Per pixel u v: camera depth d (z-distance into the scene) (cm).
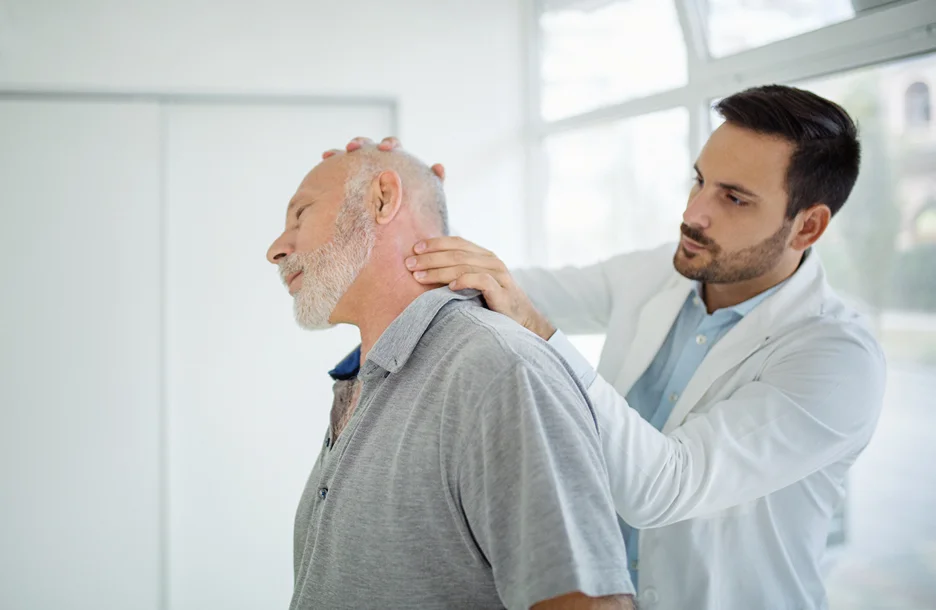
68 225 273
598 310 162
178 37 276
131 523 277
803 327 123
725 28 215
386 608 87
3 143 269
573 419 83
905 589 166
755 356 125
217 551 285
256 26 282
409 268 103
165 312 280
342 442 96
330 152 114
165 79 275
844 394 115
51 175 272
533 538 73
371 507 89
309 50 287
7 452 270
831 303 127
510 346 85
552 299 166
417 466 86
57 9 268
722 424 115
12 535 270
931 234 158
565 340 112
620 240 272
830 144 114
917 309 163
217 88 279
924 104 158
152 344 278
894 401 168
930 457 160
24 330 271
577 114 284
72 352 274
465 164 305
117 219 276
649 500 111
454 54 302
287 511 290
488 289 103
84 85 270
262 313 289
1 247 270
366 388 97
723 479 113
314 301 104
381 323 103
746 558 125
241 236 288
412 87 297
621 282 156
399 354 93
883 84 168
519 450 77
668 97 237
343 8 290
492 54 307
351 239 102
